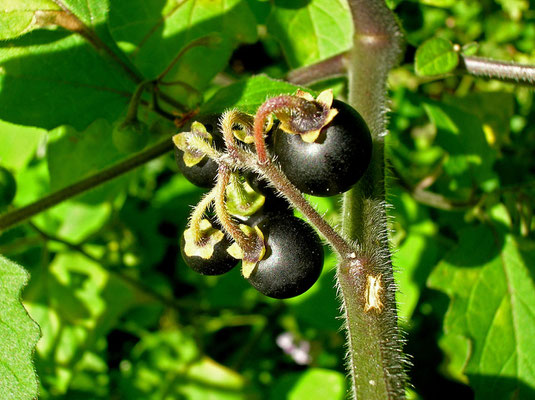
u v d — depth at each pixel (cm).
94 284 16
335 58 12
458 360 14
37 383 9
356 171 9
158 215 17
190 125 9
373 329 9
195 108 11
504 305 13
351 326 9
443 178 15
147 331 17
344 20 13
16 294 10
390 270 9
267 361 17
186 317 17
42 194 15
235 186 9
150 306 17
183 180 17
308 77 12
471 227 13
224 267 9
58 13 11
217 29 12
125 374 16
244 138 9
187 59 12
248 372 17
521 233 13
